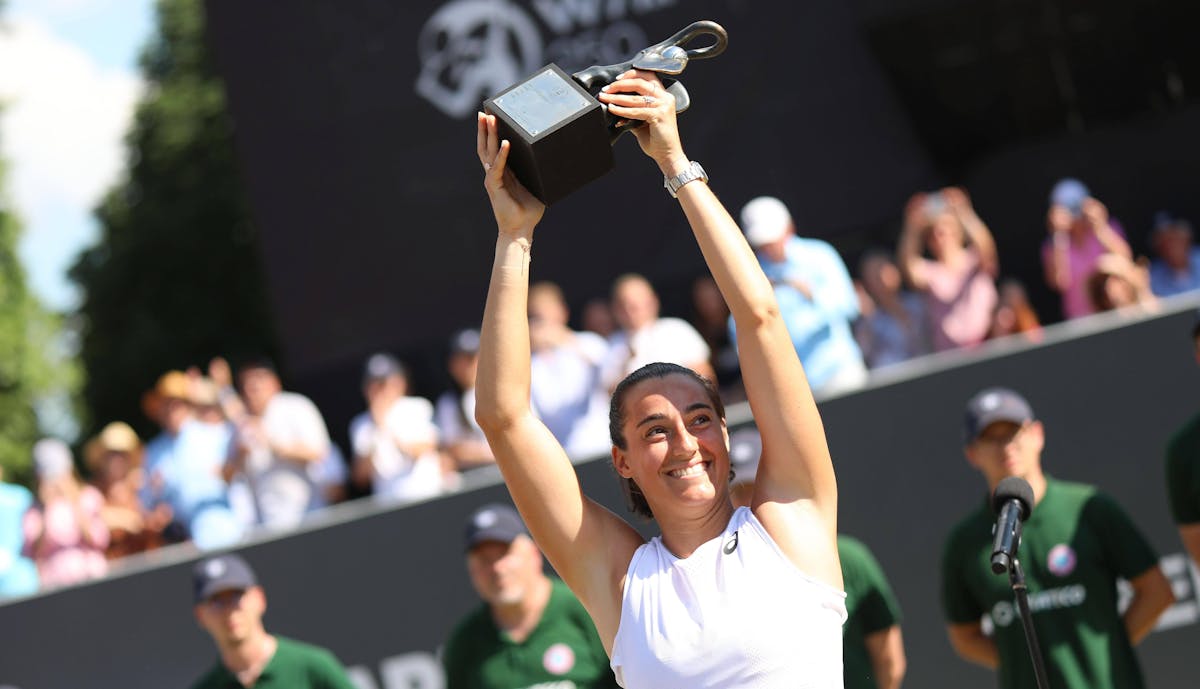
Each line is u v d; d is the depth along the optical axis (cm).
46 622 1684
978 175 2492
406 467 2038
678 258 2453
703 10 2442
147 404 2241
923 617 1571
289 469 2045
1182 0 2414
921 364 1733
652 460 774
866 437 1591
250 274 6531
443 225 2511
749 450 1426
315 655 1584
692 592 757
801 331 1897
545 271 2481
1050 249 2173
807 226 2438
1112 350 1566
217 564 1571
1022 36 2419
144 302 6625
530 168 780
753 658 739
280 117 2541
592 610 796
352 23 2517
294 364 2544
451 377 2512
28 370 6938
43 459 2062
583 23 2462
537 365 2006
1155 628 1547
